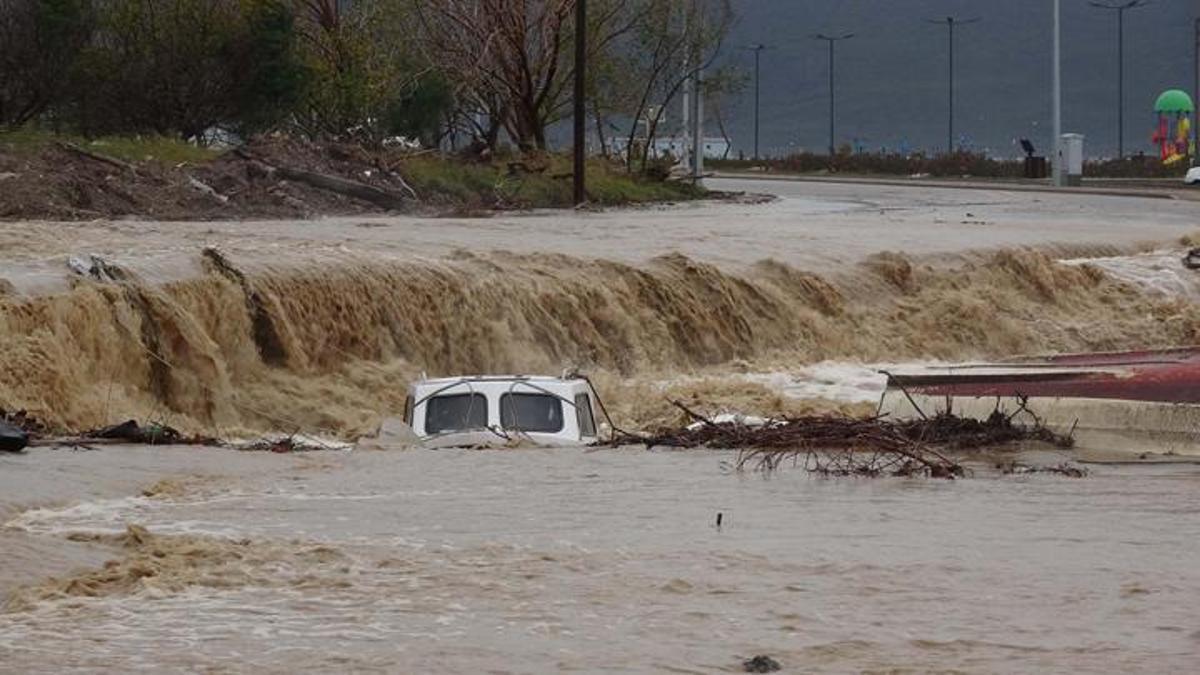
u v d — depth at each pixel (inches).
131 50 3088.1
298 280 1560.0
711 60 4261.8
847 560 774.5
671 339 1855.3
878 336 2066.9
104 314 1354.6
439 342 1669.5
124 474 1010.7
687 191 3831.2
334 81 3415.4
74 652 583.5
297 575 722.2
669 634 621.0
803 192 4320.9
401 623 633.0
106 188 2411.4
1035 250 2389.3
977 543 829.8
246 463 1079.6
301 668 564.4
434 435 1211.9
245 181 2652.6
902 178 5708.7
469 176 3179.1
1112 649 606.9
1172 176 5999.0
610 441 1217.4
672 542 817.5
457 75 3752.5
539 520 876.6
